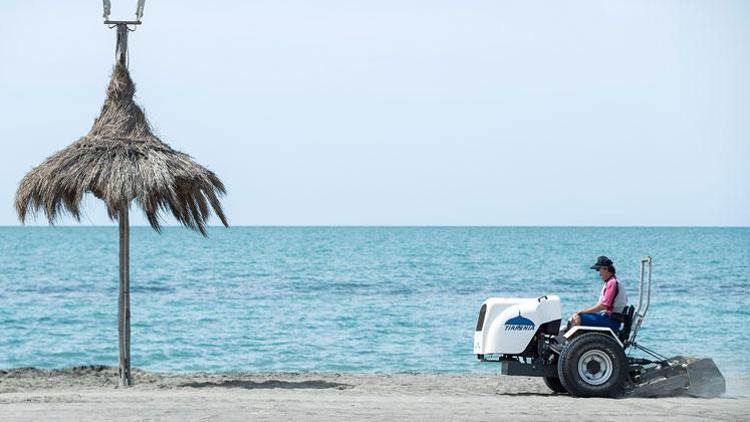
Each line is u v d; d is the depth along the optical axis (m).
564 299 41.31
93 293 42.44
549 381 13.59
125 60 14.03
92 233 177.38
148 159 13.27
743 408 11.67
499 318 12.98
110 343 25.00
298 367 20.83
